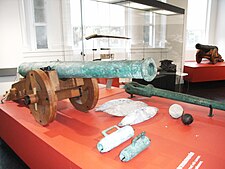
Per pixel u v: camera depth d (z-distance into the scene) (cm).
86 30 288
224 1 520
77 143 97
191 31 533
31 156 116
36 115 119
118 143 92
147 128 113
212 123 119
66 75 118
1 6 236
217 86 464
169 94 147
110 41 313
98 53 295
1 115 147
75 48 285
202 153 88
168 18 369
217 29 545
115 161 83
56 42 292
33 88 115
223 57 535
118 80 244
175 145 95
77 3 276
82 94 134
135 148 85
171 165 80
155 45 370
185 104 152
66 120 125
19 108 147
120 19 320
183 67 433
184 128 113
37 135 106
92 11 288
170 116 129
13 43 251
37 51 279
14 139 134
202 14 536
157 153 88
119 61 88
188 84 436
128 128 99
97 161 83
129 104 141
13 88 152
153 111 129
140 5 239
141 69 78
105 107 140
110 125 118
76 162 82
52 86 111
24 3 264
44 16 282
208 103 130
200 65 434
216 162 82
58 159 91
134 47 344
